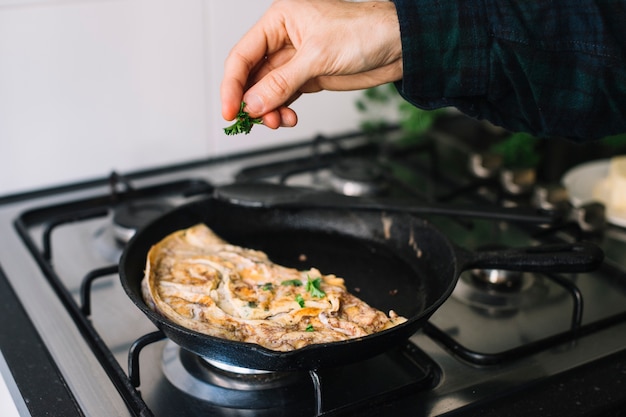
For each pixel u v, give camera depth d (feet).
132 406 2.19
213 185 3.41
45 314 2.57
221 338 2.07
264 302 2.36
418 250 2.70
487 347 2.47
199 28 3.43
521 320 2.60
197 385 2.31
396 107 3.77
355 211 2.84
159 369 2.37
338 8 2.22
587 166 3.53
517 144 3.47
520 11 2.17
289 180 3.49
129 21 3.29
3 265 2.85
